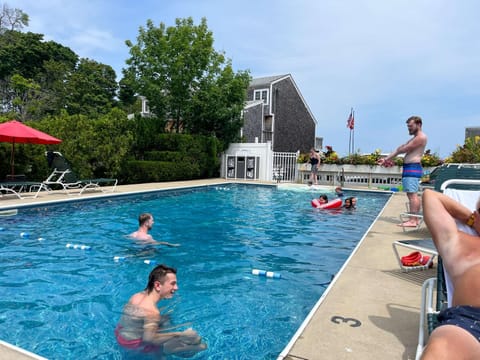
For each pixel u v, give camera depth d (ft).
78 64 153.69
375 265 14.67
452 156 46.21
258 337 9.82
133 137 58.23
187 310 11.60
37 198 34.68
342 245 21.01
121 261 17.01
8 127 34.71
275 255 18.65
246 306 12.01
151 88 70.03
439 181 17.11
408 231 22.33
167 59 70.44
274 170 67.46
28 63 137.90
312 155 60.49
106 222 26.30
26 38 137.90
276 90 104.37
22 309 11.59
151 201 38.99
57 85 130.11
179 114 74.59
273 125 103.30
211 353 8.91
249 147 69.15
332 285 12.17
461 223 7.06
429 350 4.75
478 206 6.88
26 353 7.79
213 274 15.39
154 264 16.65
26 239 20.97
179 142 62.90
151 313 10.34
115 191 42.55
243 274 15.46
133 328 9.70
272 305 12.13
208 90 72.08
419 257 14.61
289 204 38.86
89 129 50.06
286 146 111.04
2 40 133.59
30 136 34.50
